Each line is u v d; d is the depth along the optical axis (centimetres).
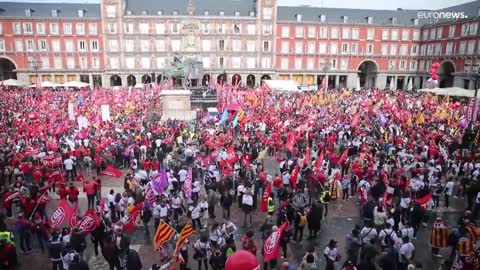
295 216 1770
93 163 2792
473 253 1306
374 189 2034
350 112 4462
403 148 2784
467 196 2266
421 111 4519
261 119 3831
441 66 8850
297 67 9606
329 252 1354
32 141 2922
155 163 2330
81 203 2242
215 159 2520
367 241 1480
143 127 3603
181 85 6750
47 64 9006
